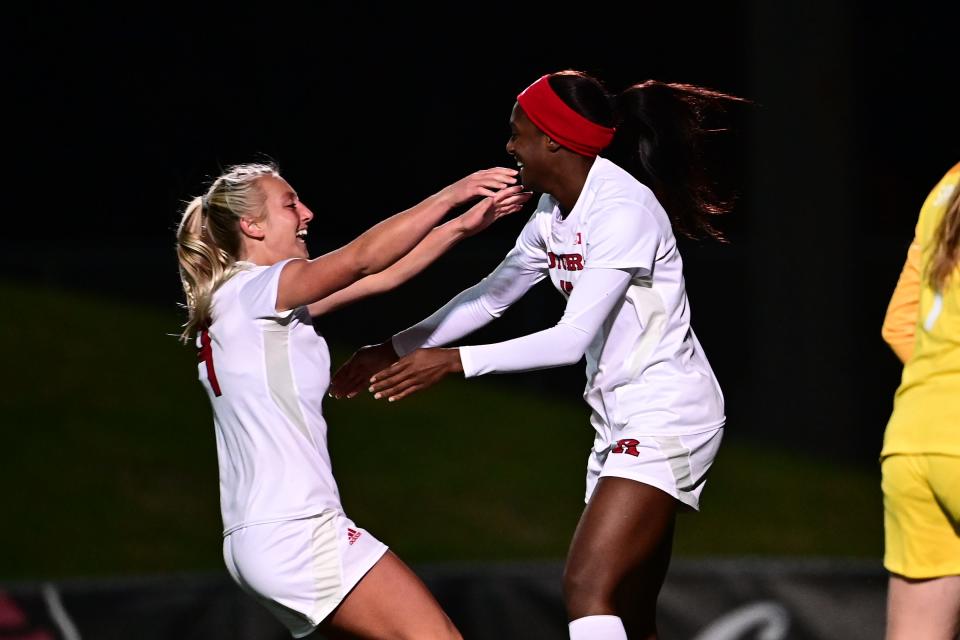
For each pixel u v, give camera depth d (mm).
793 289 45250
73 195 66312
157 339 39594
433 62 68562
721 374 46094
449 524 31984
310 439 13469
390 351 15758
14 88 66000
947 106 69125
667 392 14031
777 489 35438
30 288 42469
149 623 22266
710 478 35875
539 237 14828
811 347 45031
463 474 34125
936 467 11305
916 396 11594
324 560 13227
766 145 45938
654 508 13719
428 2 68375
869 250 47938
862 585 22828
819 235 45312
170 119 67062
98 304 42000
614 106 14477
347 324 41812
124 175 66688
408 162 68438
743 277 46156
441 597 22812
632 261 13680
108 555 30109
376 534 31562
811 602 22875
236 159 67188
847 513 34281
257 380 13383
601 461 14602
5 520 31156
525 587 22922
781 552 32000
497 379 40938
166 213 66625
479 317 15680
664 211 14258
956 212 11484
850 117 45688
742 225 61969
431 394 38531
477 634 22781
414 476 33906
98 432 34625
